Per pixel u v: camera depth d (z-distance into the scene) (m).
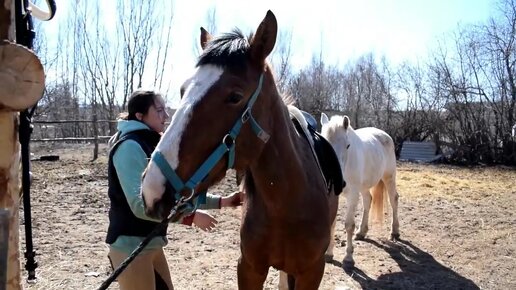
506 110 17.06
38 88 1.52
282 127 2.10
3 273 1.37
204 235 5.86
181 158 1.64
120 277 2.29
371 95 23.78
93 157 13.96
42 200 7.52
